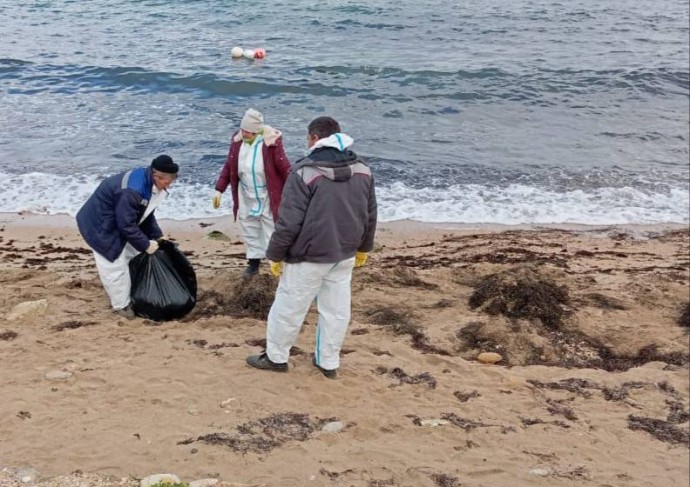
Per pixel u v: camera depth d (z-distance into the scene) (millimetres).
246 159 7137
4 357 5688
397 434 4918
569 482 4500
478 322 6945
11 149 13266
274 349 5539
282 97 17688
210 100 17094
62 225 10531
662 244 10727
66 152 13258
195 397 5152
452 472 4477
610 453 4957
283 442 4645
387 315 7117
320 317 5469
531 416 5391
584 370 6238
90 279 7902
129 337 6176
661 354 6605
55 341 6047
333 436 4773
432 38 24656
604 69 21484
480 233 10961
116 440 4512
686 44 25219
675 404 5750
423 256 9633
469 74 20234
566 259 9688
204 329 6453
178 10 25984
